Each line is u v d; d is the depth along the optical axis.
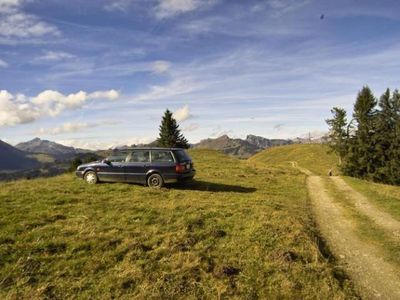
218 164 37.81
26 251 8.90
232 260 9.12
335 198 20.97
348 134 63.03
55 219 11.65
